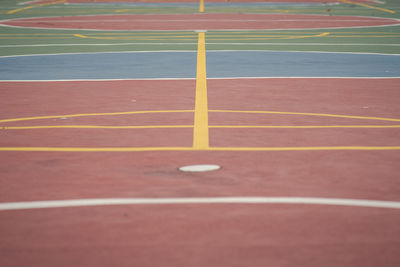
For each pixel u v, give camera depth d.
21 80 20.91
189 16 53.28
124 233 7.32
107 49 30.64
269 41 34.50
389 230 7.41
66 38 36.22
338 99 17.19
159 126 13.55
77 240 7.13
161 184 9.27
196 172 9.91
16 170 10.14
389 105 16.38
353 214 7.95
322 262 6.52
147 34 38.62
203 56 27.66
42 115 15.02
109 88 19.08
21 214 8.00
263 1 73.94
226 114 14.92
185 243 7.00
